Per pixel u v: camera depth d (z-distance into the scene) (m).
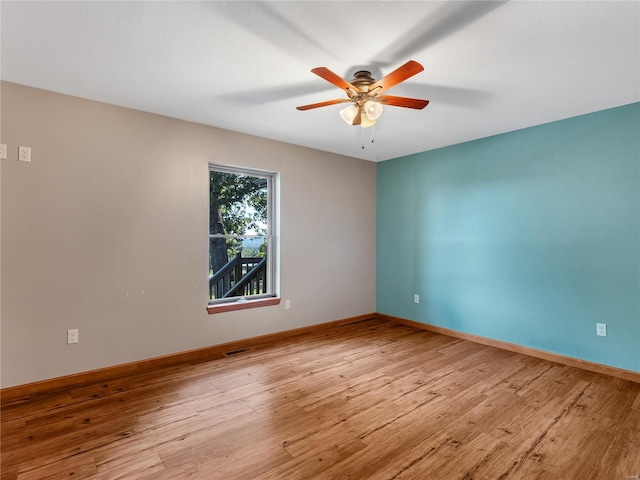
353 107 2.29
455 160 4.22
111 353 2.98
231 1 1.66
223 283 3.83
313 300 4.45
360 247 5.02
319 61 2.25
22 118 2.60
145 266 3.16
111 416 2.29
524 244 3.60
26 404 2.45
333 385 2.78
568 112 3.14
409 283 4.77
